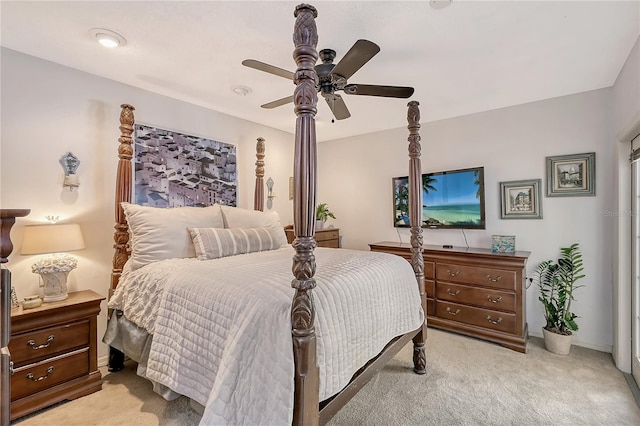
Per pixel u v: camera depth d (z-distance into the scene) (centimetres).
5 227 81
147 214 236
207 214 273
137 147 280
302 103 121
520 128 326
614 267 270
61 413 195
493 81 268
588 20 181
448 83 271
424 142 391
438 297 335
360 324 165
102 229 258
